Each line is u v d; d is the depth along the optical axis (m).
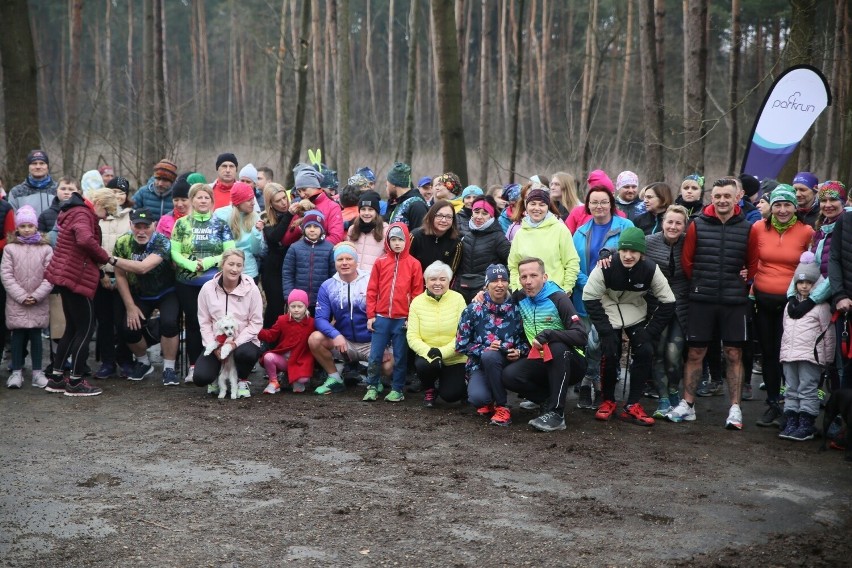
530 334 7.20
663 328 7.26
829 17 18.19
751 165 10.48
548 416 7.04
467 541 4.72
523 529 4.90
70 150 16.41
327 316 8.21
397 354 7.91
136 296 8.50
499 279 7.24
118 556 4.47
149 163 16.58
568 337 7.00
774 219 7.32
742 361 7.45
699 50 12.30
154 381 8.62
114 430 6.80
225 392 7.93
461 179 13.05
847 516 5.22
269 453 6.25
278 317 8.36
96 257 7.95
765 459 6.36
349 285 8.25
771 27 28.34
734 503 5.41
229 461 6.06
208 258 8.26
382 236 8.54
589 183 7.93
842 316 6.75
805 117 10.22
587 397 7.84
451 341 7.67
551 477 5.84
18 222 8.18
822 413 7.96
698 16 12.23
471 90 41.56
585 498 5.43
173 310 8.40
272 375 8.18
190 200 8.48
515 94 15.88
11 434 6.66
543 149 23.89
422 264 8.11
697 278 7.27
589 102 19.83
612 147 25.06
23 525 4.86
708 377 8.70
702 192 8.44
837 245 6.72
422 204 8.89
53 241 9.12
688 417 7.43
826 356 6.82
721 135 31.33
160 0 18.42
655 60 13.41
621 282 7.11
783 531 4.96
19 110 13.50
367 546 4.64
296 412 7.46
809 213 8.45
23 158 13.45
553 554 4.57
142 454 6.19
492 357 7.20
